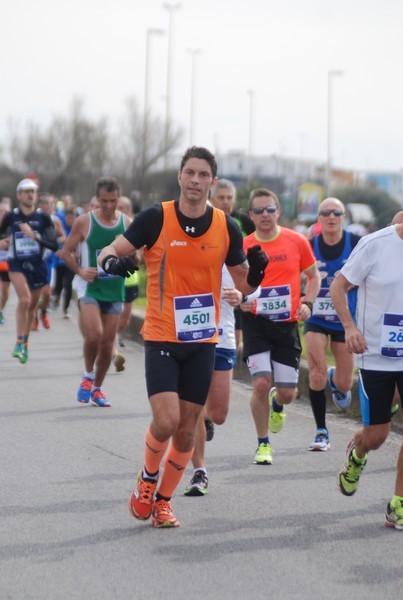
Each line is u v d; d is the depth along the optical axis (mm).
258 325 20578
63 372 32906
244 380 32375
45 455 20625
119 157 186750
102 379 26797
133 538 14992
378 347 15734
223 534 15297
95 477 18797
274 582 13102
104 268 14625
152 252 15023
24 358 34000
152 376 15008
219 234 15125
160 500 15695
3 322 46938
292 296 20656
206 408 18719
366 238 15797
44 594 12531
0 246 33906
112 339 26422
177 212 14969
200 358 15242
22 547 14453
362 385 15969
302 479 19062
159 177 175125
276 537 15188
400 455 15797
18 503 16891
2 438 22297
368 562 14016
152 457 15328
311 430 24250
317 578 13281
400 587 12961
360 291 15922
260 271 15281
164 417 14797
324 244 22453
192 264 15000
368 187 122562
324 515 16484
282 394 20938
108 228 25906
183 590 12750
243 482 18781
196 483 17766
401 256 15602
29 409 26016
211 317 15266
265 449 20516
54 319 50250
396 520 15727
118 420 24672
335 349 22688
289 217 102500
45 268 34375
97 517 16125
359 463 16516
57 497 17312
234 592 12688
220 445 22328
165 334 15062
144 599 12398
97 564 13750
